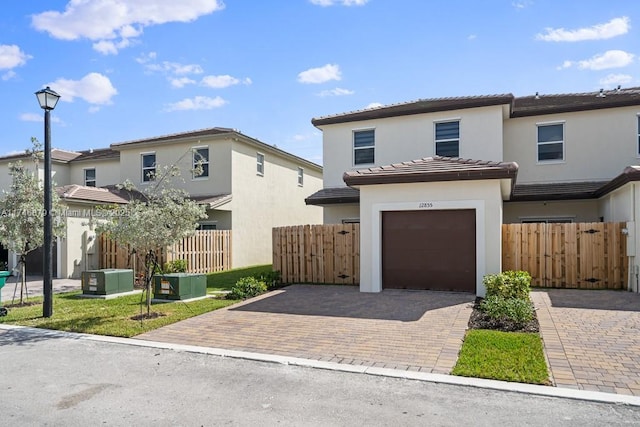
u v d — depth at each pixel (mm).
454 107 16312
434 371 5559
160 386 5289
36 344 7316
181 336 7586
